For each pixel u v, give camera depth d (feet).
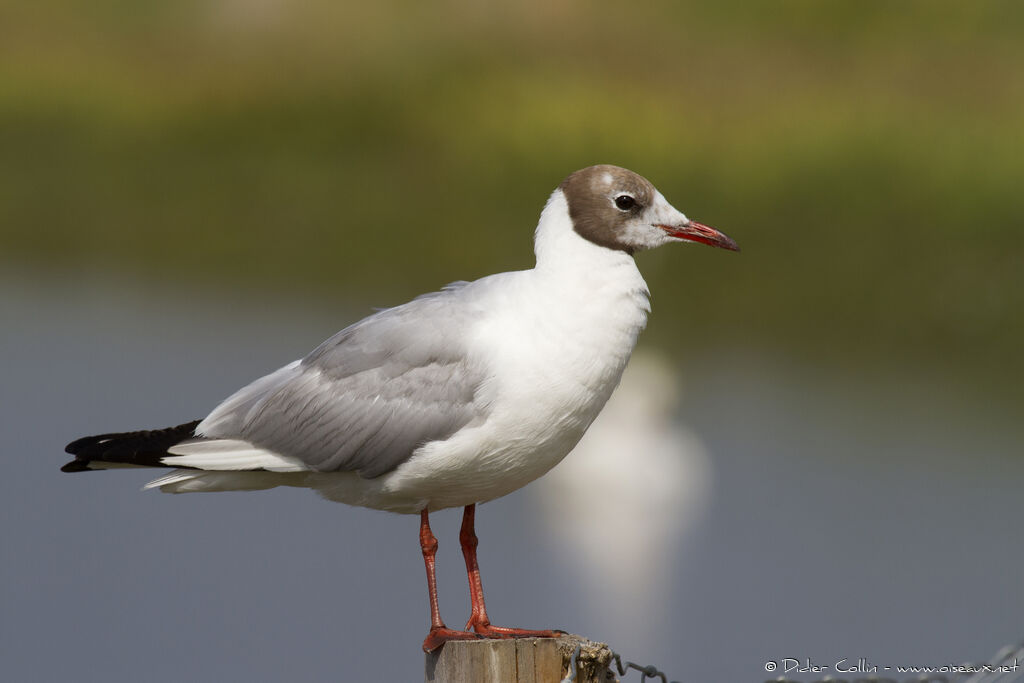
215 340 57.52
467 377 21.15
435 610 21.72
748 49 78.74
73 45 86.48
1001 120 70.44
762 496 42.11
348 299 66.69
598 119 72.43
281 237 71.41
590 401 21.27
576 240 21.61
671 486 40.98
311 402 22.11
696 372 56.70
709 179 67.31
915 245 62.69
